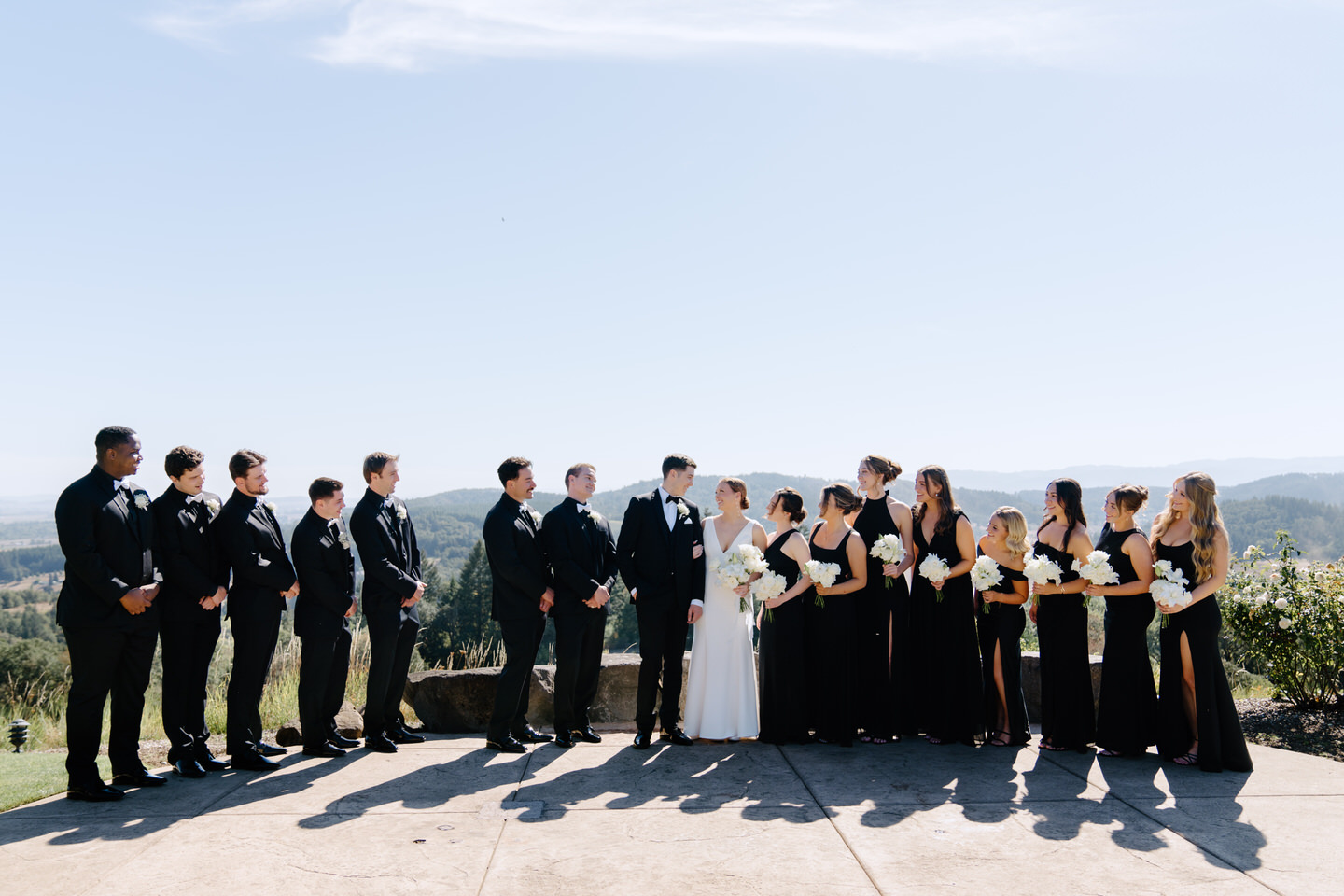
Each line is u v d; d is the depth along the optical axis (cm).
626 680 732
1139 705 591
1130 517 596
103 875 388
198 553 562
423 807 488
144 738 721
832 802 497
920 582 652
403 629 645
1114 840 431
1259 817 466
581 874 391
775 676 643
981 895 366
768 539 672
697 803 497
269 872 392
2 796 512
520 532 624
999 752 609
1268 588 740
